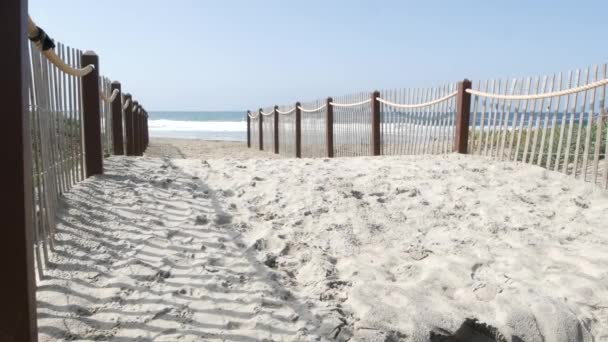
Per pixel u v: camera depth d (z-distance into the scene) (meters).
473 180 5.88
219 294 2.93
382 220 4.49
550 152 6.32
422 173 6.19
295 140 13.58
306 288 3.17
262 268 3.37
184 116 86.25
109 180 5.06
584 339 2.91
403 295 3.09
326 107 11.37
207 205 4.62
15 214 1.93
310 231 4.17
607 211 4.85
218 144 20.56
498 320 2.94
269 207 4.69
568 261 3.70
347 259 3.68
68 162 4.40
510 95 6.89
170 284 3.00
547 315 2.96
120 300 2.76
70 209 3.96
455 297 3.21
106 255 3.30
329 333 2.63
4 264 1.93
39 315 2.51
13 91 1.91
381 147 9.56
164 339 2.43
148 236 3.70
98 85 5.11
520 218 4.62
